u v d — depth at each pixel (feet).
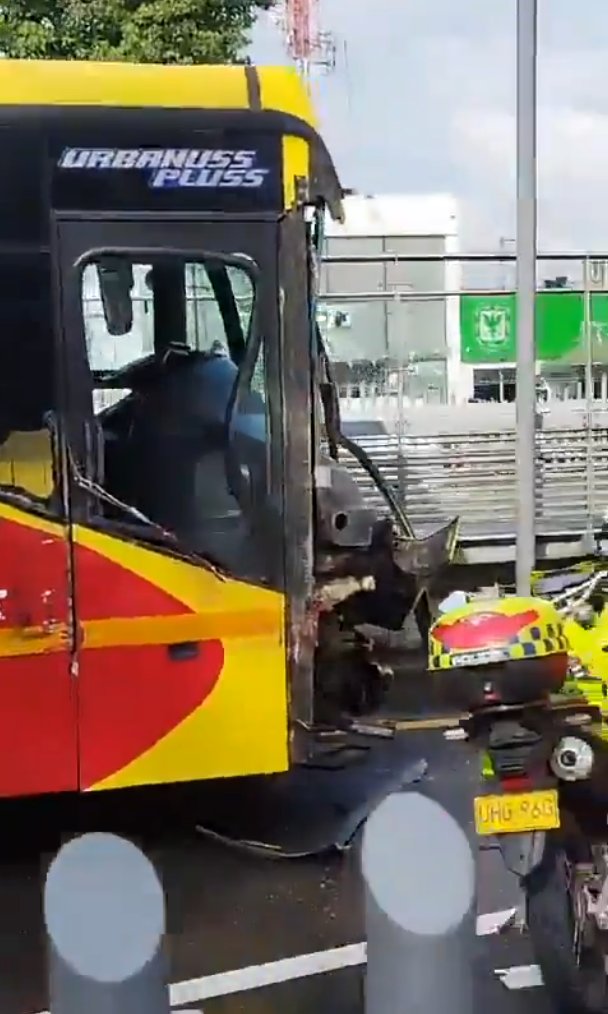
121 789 18.69
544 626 11.11
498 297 36.14
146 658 16.65
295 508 17.11
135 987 7.34
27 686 16.29
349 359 35.22
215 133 16.74
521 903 13.74
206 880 17.42
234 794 20.33
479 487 34.71
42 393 16.38
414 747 20.63
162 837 18.85
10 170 16.30
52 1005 7.59
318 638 17.76
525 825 10.95
